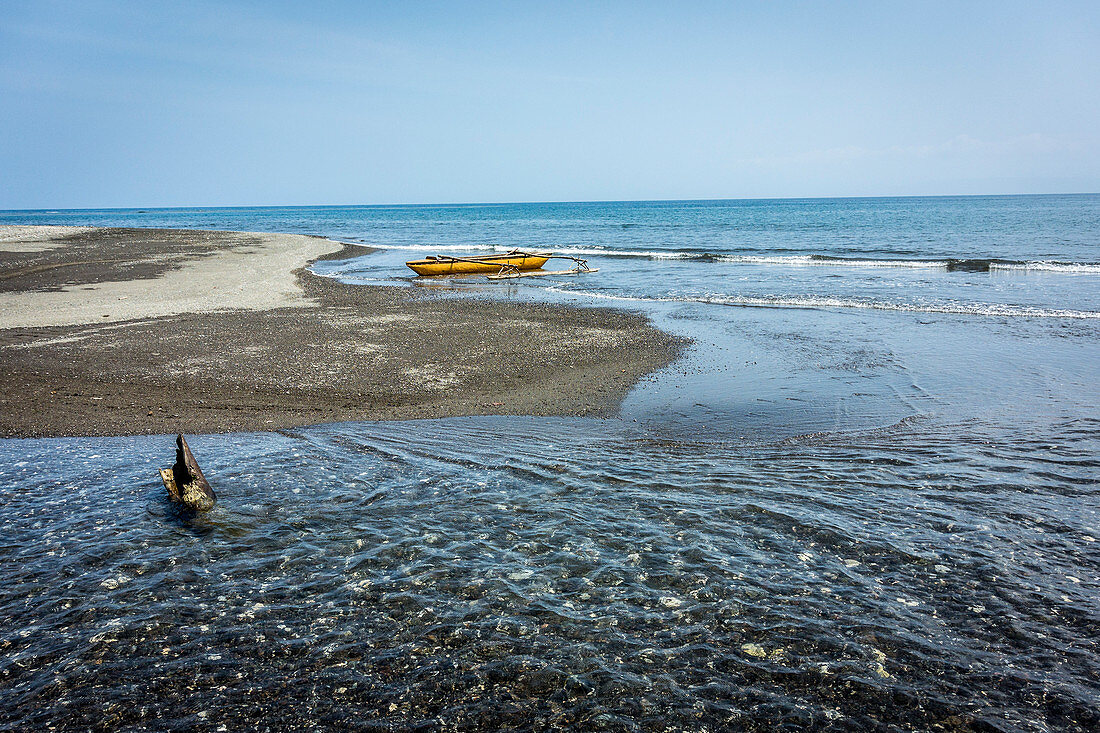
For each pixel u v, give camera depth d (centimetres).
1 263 3077
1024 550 614
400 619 520
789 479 790
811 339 1617
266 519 693
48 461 860
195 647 486
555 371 1338
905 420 1015
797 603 537
